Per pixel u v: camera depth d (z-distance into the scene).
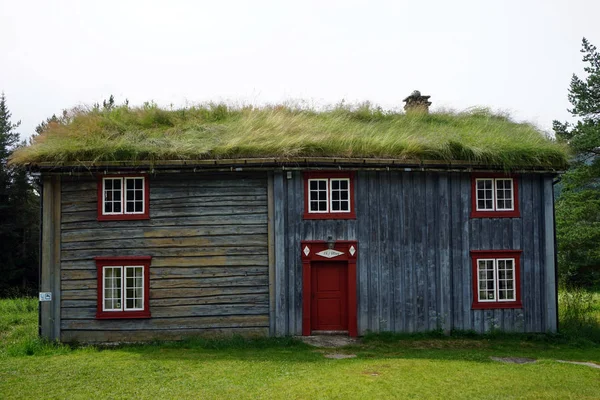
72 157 13.55
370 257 14.33
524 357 12.16
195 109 17.27
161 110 16.69
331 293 14.37
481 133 16.12
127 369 10.57
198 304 13.82
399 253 14.42
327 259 14.19
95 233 13.87
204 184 14.07
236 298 13.88
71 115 16.23
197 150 13.75
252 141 14.23
